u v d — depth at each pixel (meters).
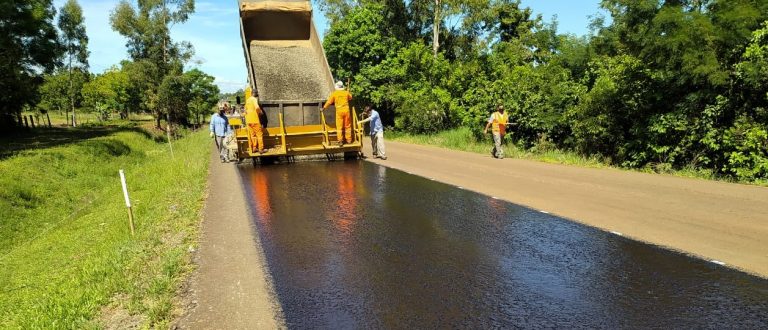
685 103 12.09
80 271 5.99
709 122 11.51
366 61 30.89
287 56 15.30
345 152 14.59
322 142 14.09
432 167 12.81
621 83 14.02
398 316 3.95
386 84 30.19
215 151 21.41
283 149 13.40
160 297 4.41
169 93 51.03
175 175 12.55
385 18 33.34
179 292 4.56
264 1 15.03
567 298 4.25
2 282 8.04
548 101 16.53
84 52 49.66
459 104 25.81
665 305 4.07
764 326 3.69
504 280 4.69
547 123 16.09
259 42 15.52
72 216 14.33
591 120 14.60
